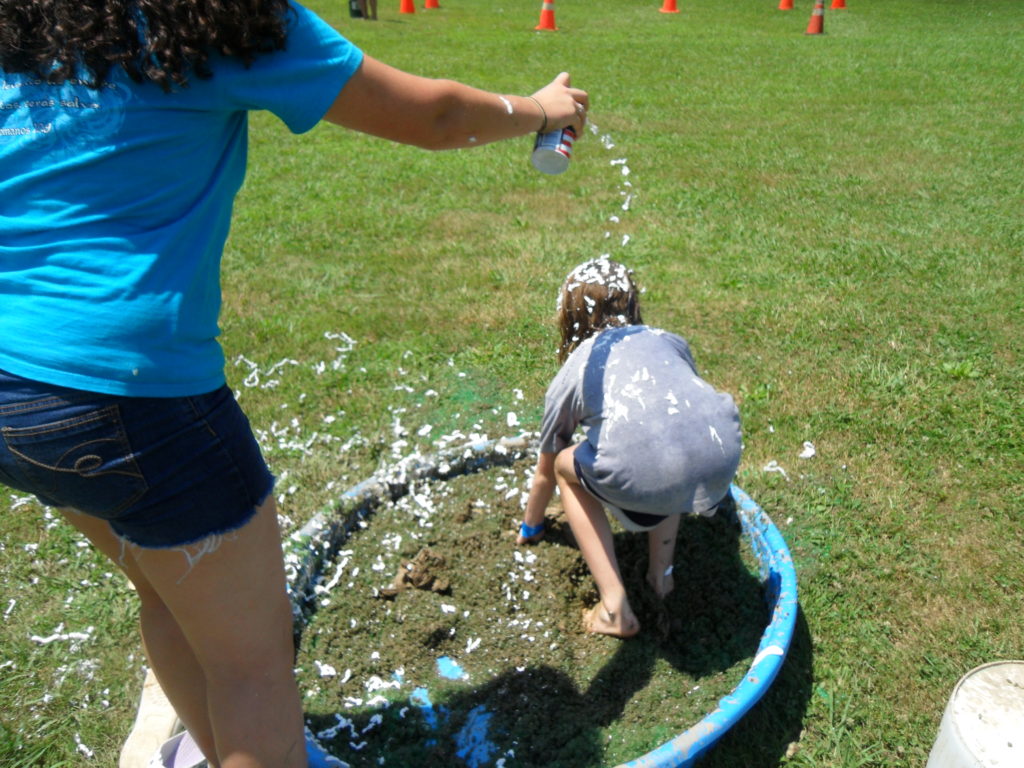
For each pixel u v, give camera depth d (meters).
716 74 11.18
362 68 1.51
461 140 1.75
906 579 2.77
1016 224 5.66
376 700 2.35
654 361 2.38
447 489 3.10
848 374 3.90
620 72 11.28
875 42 13.77
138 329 1.37
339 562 2.78
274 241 5.55
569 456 2.40
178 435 1.44
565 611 2.64
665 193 6.34
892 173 6.80
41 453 1.39
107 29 1.28
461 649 2.54
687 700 2.32
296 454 3.43
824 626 2.59
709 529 2.85
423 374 3.97
